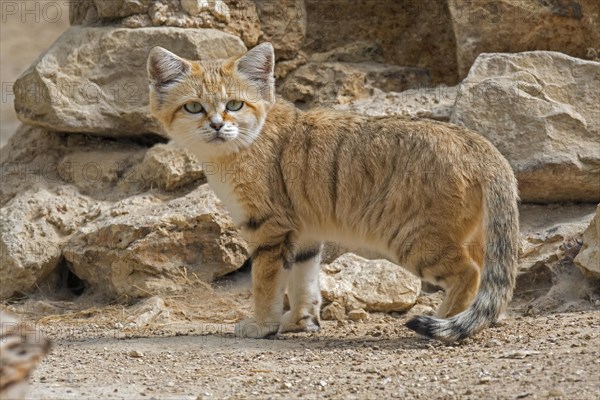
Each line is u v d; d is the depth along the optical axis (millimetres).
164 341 23688
